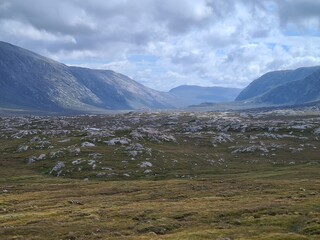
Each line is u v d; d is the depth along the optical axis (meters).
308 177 116.62
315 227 50.00
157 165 150.75
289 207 64.75
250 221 56.25
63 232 53.72
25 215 68.69
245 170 145.25
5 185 120.75
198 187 99.06
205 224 56.47
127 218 62.62
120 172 140.50
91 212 68.75
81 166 148.25
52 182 127.38
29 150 185.00
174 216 62.06
